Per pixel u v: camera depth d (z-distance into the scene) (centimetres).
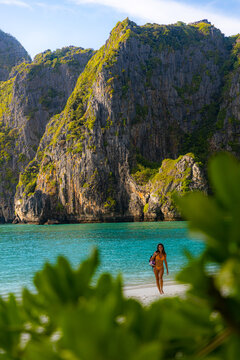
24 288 56
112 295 46
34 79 14575
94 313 39
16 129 14088
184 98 11669
